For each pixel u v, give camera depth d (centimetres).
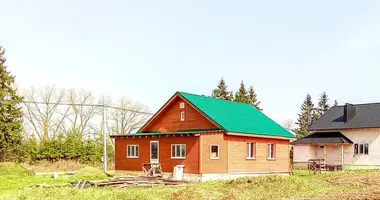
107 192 1661
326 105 7025
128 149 3009
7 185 2131
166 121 3086
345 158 3934
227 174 2634
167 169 2725
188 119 2936
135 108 6344
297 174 3194
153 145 2847
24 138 4778
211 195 1644
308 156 4062
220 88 5872
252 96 6053
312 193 1761
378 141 3738
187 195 1603
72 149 4000
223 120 2772
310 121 6875
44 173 3066
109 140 5488
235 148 2730
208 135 2592
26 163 3744
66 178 2578
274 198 1642
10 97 3878
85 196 1569
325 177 2559
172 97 3005
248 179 2041
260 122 3192
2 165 2666
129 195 1582
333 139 3938
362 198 1447
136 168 2930
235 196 1630
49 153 3866
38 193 1622
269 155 3094
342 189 1911
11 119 3788
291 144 4212
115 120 6150
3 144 3662
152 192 1691
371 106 4144
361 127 3834
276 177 2062
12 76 3969
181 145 2669
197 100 3005
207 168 2553
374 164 3738
